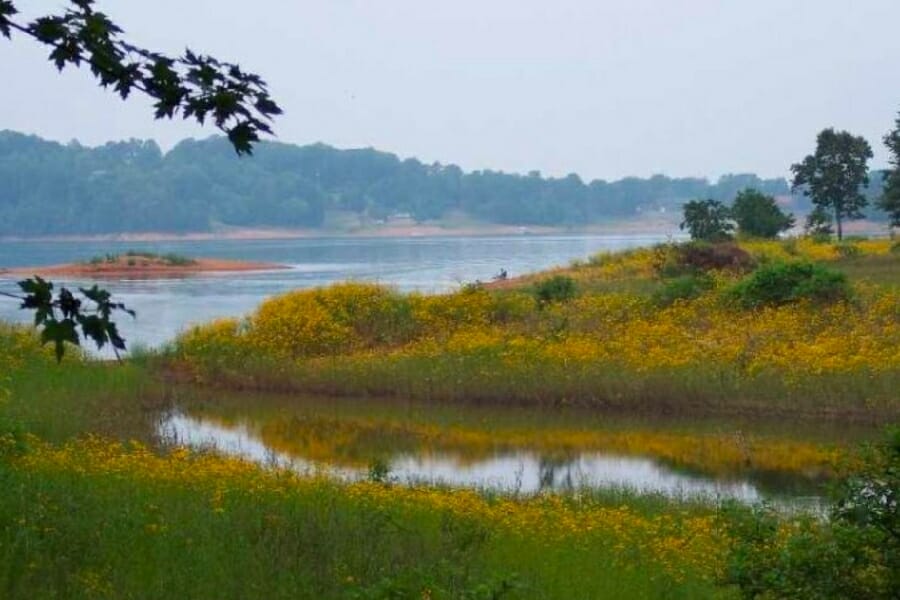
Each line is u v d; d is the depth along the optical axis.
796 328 40.88
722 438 30.97
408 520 16.73
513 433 32.22
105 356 44.56
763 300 45.00
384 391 37.59
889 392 32.28
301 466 26.81
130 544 13.31
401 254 165.00
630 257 69.50
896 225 83.81
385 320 45.75
